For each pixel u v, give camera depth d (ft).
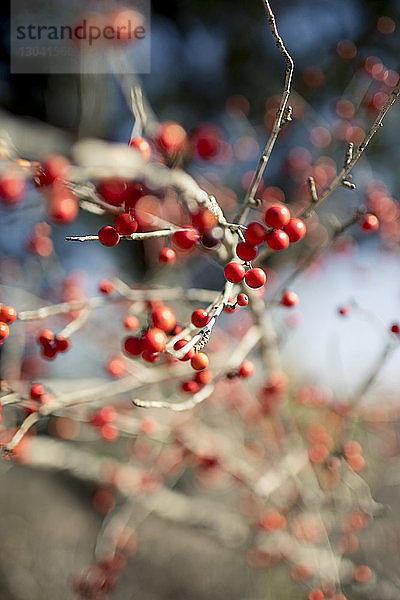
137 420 9.87
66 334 6.46
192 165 12.22
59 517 18.06
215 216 4.83
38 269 11.33
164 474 11.94
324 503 10.54
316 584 10.05
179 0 16.53
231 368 6.85
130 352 5.43
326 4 15.62
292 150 14.62
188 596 13.85
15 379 9.98
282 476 10.14
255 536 10.88
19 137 6.40
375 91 11.48
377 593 10.57
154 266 12.83
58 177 4.64
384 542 12.79
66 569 15.40
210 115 18.12
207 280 17.72
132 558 15.10
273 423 10.50
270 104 13.93
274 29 4.34
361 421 11.84
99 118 13.61
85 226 17.80
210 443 10.85
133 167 4.83
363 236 14.12
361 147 4.61
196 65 17.74
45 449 10.23
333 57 15.17
